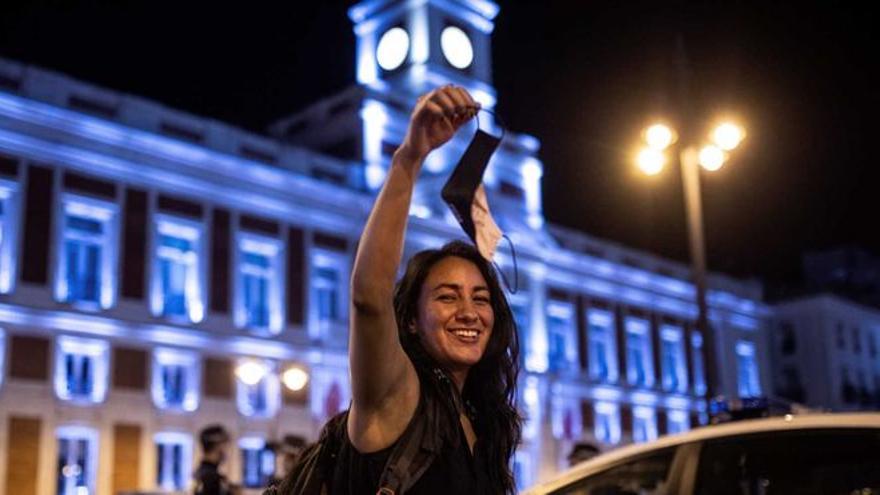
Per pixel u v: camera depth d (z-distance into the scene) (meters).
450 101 2.37
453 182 2.49
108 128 24.64
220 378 26.42
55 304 23.48
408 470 2.32
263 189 28.03
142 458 24.47
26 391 22.78
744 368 45.22
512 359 2.74
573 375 36.34
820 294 46.91
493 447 2.61
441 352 2.56
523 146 36.53
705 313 16.19
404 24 35.41
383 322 2.30
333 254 29.61
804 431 4.65
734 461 4.78
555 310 36.41
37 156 23.75
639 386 39.28
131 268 25.11
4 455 22.11
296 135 33.97
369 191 30.66
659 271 41.88
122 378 24.53
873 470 4.36
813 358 46.50
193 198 26.67
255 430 26.72
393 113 32.25
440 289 2.61
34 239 23.42
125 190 25.27
